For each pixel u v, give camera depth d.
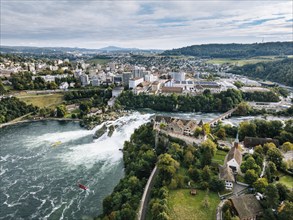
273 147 138.12
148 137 182.88
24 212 123.56
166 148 166.25
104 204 115.81
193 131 183.62
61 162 174.25
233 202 96.56
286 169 124.31
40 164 171.88
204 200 102.44
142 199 116.38
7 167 168.00
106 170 162.25
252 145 162.38
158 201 102.88
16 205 129.00
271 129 182.25
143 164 142.88
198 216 96.44
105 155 184.38
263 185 106.56
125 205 107.44
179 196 109.50
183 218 95.50
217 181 112.06
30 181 150.88
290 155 144.25
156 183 123.69
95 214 120.75
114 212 103.81
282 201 99.25
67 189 142.38
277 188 102.00
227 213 90.50
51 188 143.50
